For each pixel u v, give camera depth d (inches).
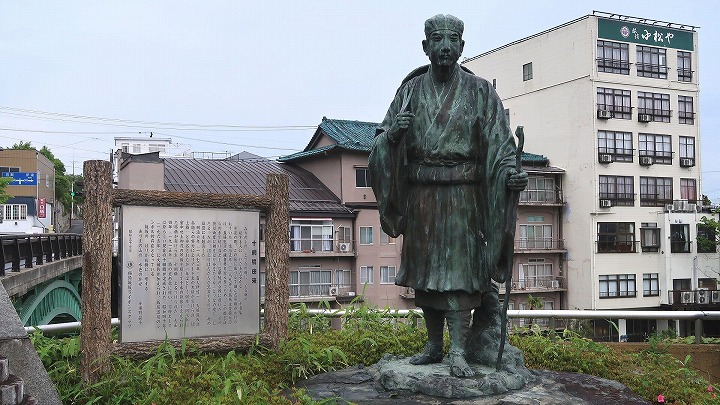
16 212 2063.2
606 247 1379.2
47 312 772.6
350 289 1169.4
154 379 247.1
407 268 250.4
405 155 244.8
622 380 266.4
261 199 311.6
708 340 360.8
